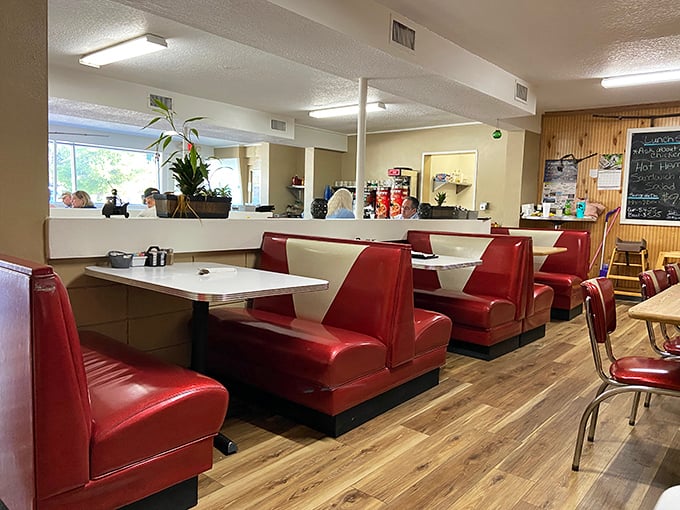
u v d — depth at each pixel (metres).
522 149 7.19
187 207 2.99
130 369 1.95
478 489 2.08
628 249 6.57
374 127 8.65
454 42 4.41
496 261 4.11
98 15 3.85
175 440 1.74
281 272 3.20
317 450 2.38
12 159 2.24
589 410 2.22
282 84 5.90
